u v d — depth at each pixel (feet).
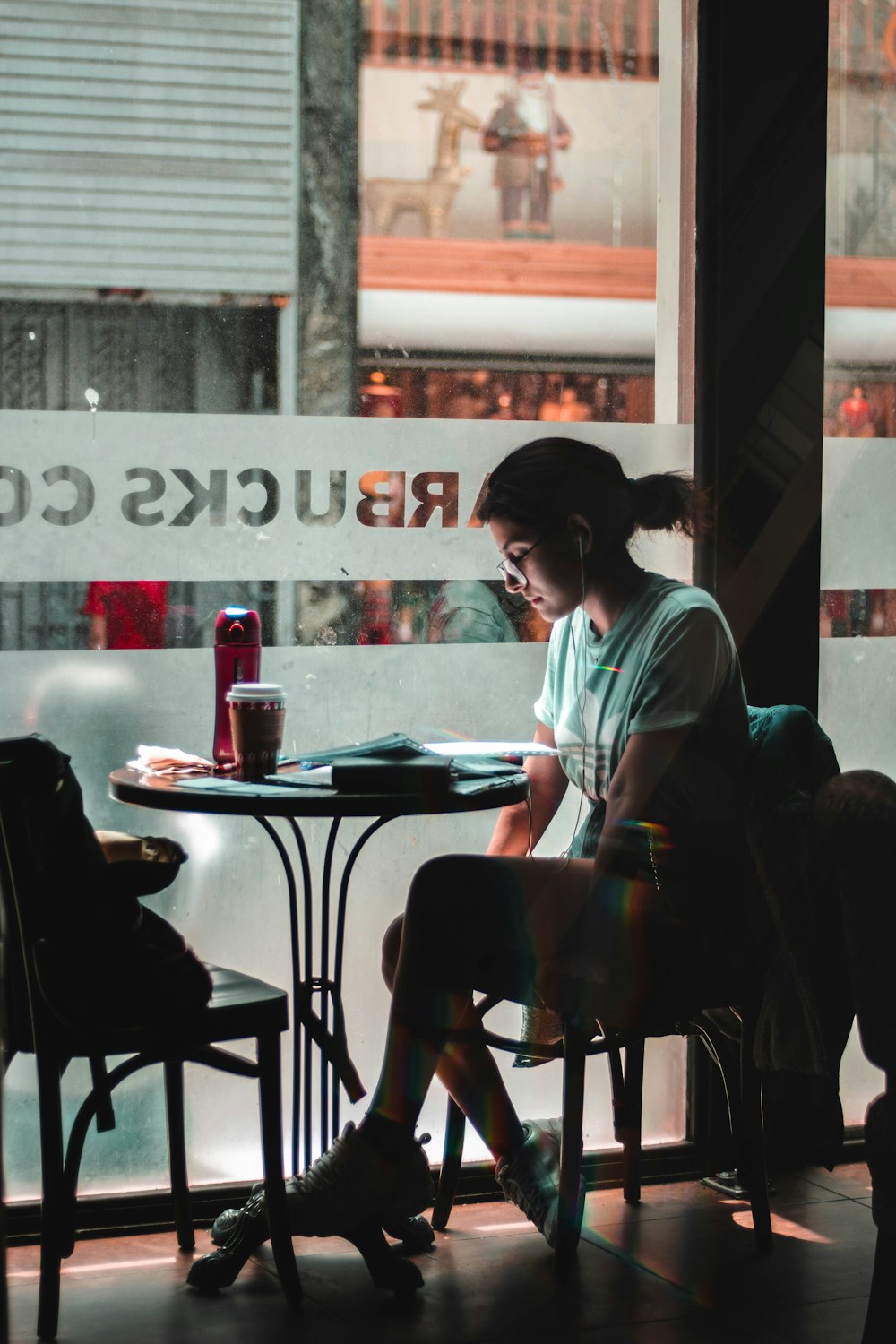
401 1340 6.40
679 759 6.89
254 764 6.73
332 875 8.00
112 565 7.65
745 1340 6.43
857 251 8.80
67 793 6.11
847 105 8.73
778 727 7.03
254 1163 8.02
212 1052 6.52
